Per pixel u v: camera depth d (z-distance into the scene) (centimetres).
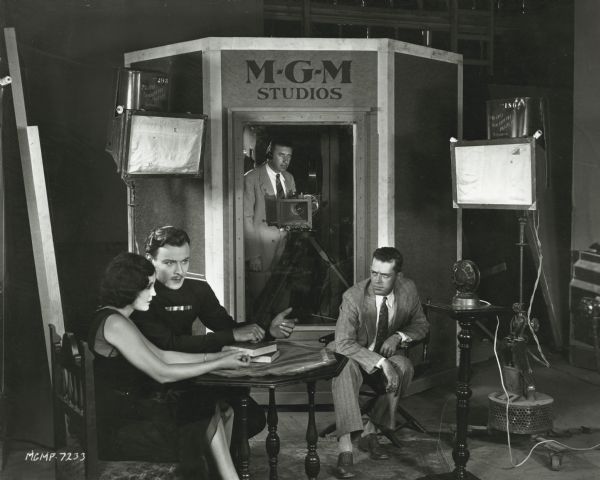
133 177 407
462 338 339
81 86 533
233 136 459
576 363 571
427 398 489
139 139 402
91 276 530
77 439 290
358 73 463
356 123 466
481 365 583
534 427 390
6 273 385
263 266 477
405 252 484
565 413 459
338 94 462
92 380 261
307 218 471
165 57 479
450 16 657
